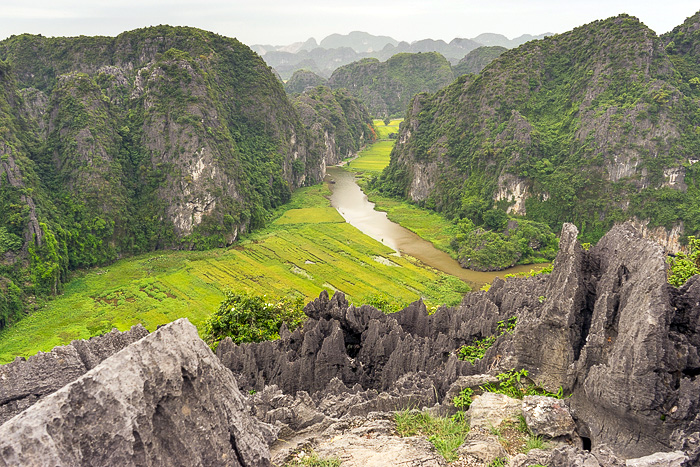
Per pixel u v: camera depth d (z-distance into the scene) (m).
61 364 10.56
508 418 11.55
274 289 61.00
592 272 13.78
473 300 21.23
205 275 66.38
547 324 13.02
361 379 17.61
